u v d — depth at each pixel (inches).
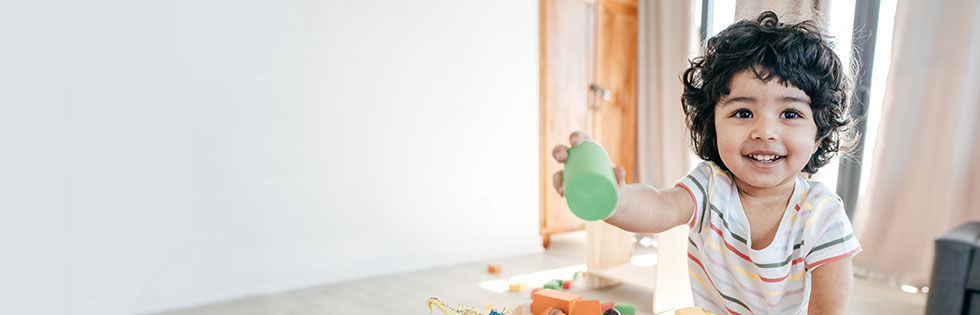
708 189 22.1
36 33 63.9
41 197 63.9
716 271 22.6
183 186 72.6
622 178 16.4
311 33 80.7
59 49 65.1
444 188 94.8
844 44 87.7
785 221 21.4
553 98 107.5
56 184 64.8
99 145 67.4
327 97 82.6
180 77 71.7
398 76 88.9
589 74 112.9
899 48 82.7
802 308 22.4
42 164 64.2
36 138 63.9
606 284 82.8
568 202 15.3
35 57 63.9
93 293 67.0
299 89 80.2
